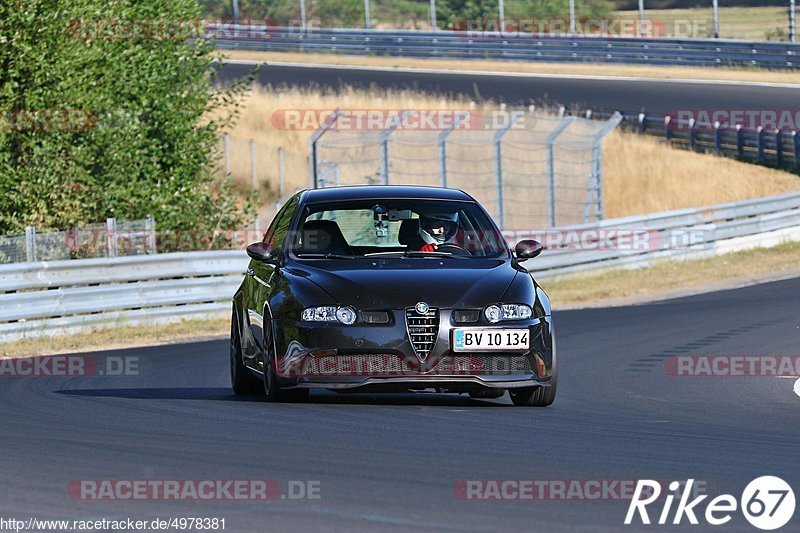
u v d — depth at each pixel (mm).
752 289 84625
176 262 69875
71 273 63688
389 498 21750
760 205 109375
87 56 77562
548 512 20766
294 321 33656
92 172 81500
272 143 132875
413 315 33281
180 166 85938
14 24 74562
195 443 27953
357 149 128875
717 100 154125
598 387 41938
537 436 29281
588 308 78125
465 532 19266
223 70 174500
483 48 184500
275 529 19484
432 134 131750
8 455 26422
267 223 111812
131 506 21281
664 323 65688
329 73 174500
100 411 34219
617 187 133125
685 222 102812
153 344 59844
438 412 33656
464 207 38438
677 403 37750
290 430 29938
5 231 75938
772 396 39719
